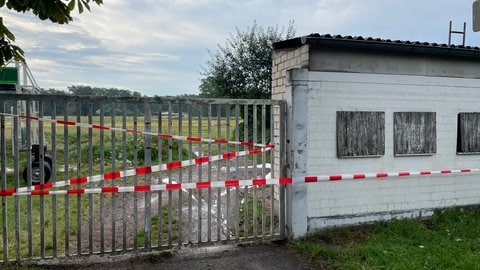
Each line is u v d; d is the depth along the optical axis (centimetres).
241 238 513
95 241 534
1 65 334
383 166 594
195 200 762
